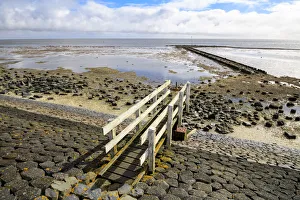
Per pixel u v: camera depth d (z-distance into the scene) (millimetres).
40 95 17484
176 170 4871
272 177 5059
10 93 17969
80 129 7859
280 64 42250
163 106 9094
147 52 68500
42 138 6016
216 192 4078
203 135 9742
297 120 12977
